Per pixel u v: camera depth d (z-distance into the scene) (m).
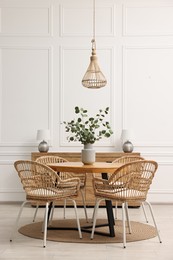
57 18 7.32
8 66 7.29
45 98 7.29
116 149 7.20
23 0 7.31
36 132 7.27
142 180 4.39
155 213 6.22
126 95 7.25
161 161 7.16
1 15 7.32
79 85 7.27
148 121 7.22
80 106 7.26
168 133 7.20
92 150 4.95
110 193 4.36
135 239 4.56
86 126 7.23
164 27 7.25
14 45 7.30
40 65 7.30
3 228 5.11
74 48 7.29
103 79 5.35
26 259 3.83
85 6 7.30
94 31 7.22
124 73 7.25
